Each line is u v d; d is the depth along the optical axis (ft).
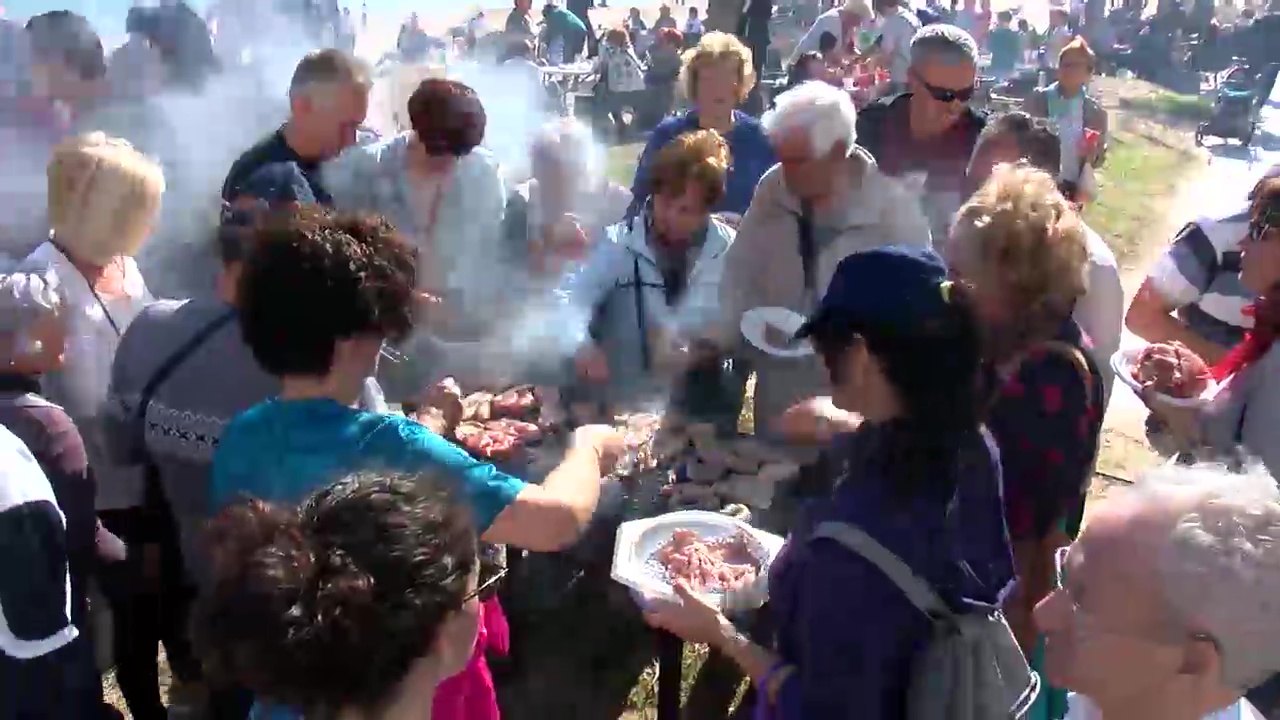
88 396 8.63
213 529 4.18
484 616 6.77
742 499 9.04
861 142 14.85
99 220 9.00
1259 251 8.12
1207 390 8.46
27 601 6.19
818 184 11.35
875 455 5.61
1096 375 7.08
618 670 10.99
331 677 3.76
